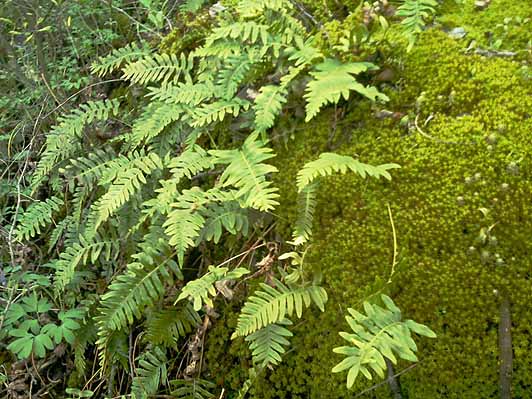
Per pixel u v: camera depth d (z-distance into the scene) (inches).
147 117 129.0
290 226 109.7
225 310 110.5
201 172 126.2
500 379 88.4
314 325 101.2
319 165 94.0
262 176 102.5
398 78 113.4
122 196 117.1
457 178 98.8
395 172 102.9
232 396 107.0
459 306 92.3
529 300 89.7
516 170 95.8
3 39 158.7
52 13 161.2
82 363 117.9
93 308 120.6
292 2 135.3
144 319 120.1
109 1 163.2
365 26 117.1
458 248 94.8
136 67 134.4
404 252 95.0
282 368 101.8
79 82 150.1
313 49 115.6
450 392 90.4
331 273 101.7
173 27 156.6
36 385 125.0
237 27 119.1
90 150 144.2
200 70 133.6
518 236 92.8
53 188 141.5
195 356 109.6
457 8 123.0
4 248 141.3
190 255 120.1
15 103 157.8
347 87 102.7
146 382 109.1
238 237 115.9
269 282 106.5
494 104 103.6
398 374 92.2
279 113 119.9
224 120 127.3
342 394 96.3
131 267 108.5
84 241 124.6
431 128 105.1
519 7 118.6
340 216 104.4
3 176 154.3
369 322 82.6
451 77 109.2
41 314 128.7
